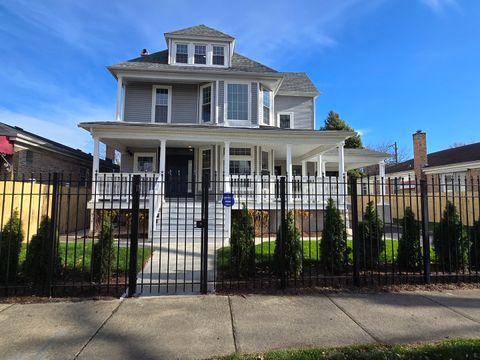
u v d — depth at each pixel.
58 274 5.53
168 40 16.20
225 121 15.44
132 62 15.87
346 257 6.29
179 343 3.60
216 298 5.07
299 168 21.89
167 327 4.02
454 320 4.24
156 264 7.24
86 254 7.39
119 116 14.74
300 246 6.08
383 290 5.47
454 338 3.72
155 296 5.16
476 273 6.11
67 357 3.29
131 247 5.25
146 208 11.76
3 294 5.11
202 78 15.56
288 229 6.00
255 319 4.27
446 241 6.42
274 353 3.33
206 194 5.48
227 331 3.91
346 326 4.05
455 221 6.45
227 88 15.72
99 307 4.68
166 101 16.17
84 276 5.88
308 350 3.39
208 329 3.96
